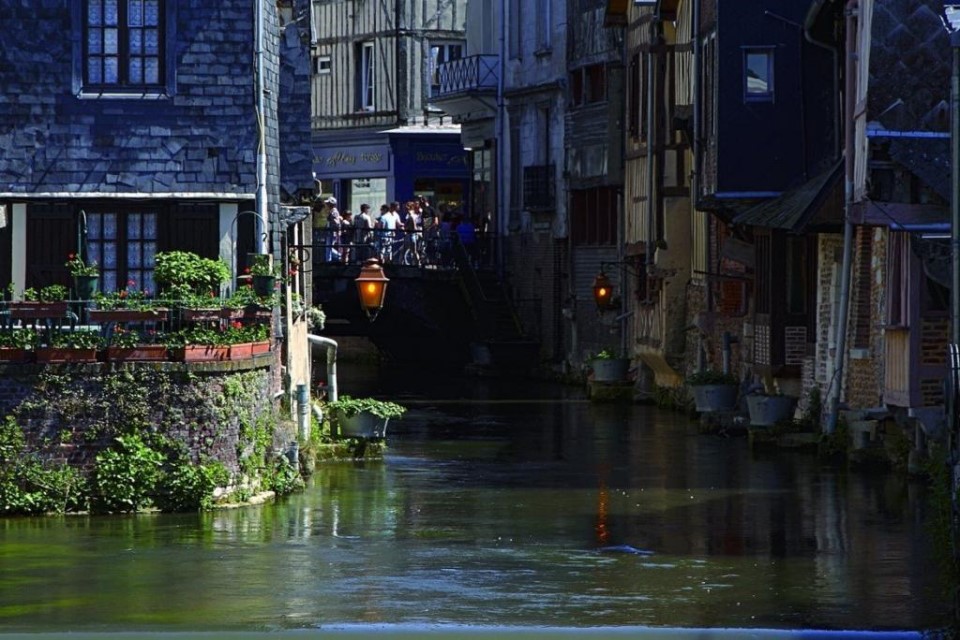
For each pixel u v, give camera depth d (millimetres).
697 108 82938
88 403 53375
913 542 51094
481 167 132500
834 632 40500
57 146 61938
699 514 56188
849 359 69438
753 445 73125
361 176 145250
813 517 55344
